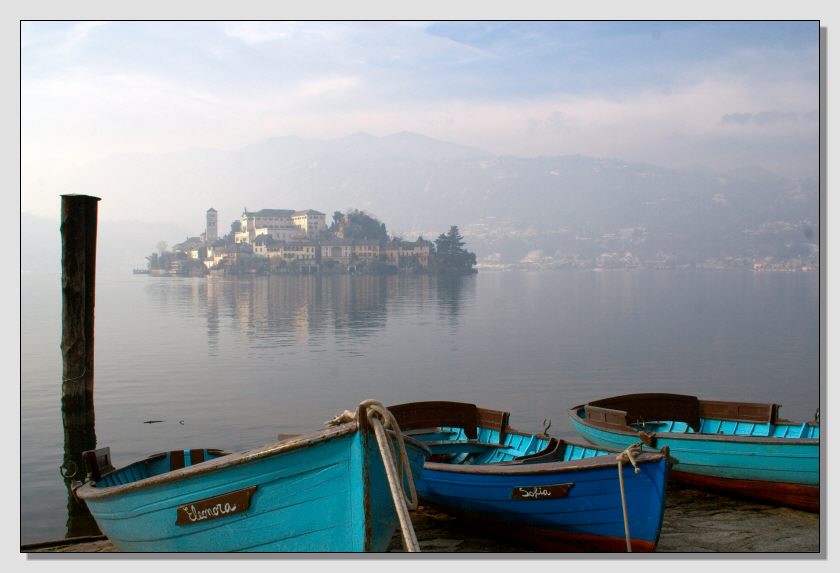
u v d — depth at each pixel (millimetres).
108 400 25828
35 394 25516
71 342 18594
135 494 8125
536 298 103438
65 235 18562
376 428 7051
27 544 10180
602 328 57906
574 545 8883
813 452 10312
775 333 52969
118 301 97500
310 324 63250
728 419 13062
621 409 13492
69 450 18078
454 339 50031
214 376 32156
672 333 53188
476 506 9625
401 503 6828
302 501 7402
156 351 42625
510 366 36156
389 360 38719
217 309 82875
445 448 11969
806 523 10211
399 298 104625
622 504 8336
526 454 11422
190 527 7848
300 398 26641
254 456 7383
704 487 11414
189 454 10703
